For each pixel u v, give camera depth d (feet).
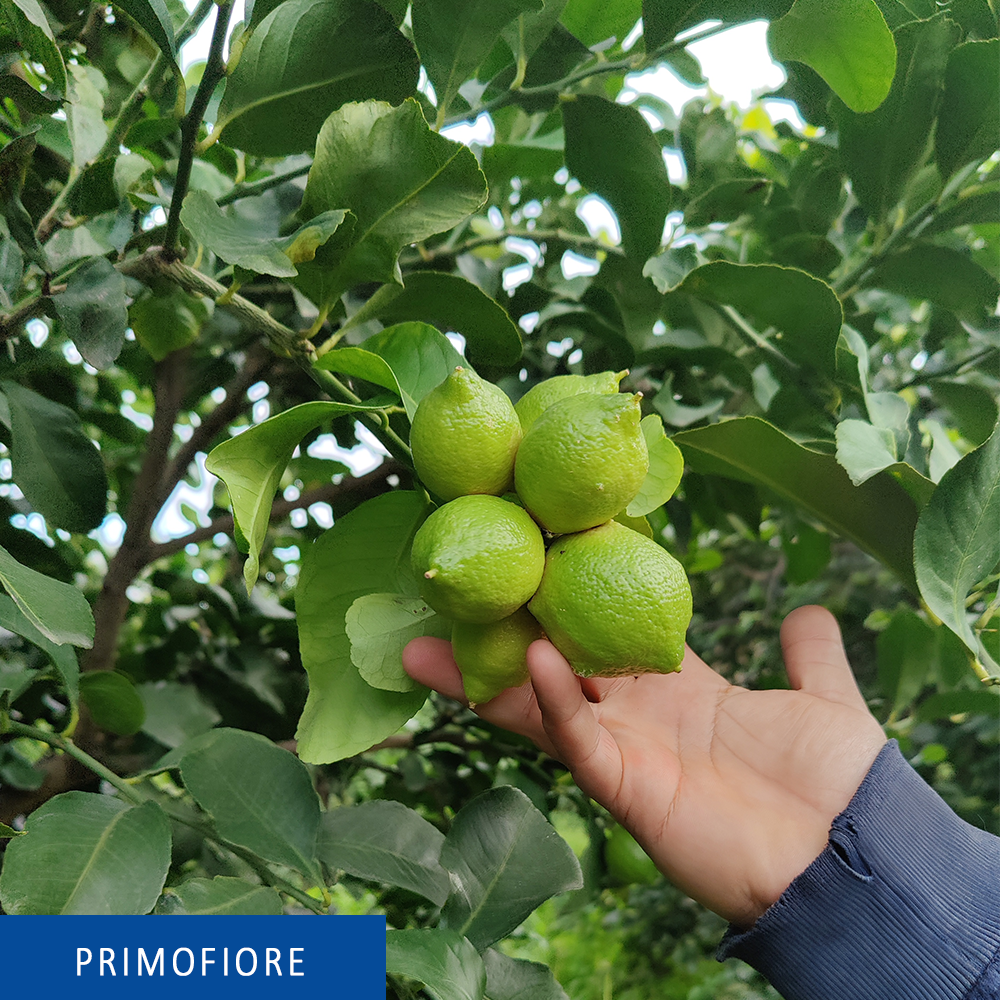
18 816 2.28
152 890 1.44
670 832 1.74
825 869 1.58
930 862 1.57
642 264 2.05
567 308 2.32
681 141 2.36
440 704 3.06
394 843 1.85
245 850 1.74
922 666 2.70
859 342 2.15
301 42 1.55
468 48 1.68
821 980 1.55
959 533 1.68
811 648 2.07
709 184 2.40
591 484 1.35
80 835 1.47
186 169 1.50
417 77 1.65
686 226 2.41
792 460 1.89
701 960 5.75
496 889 1.67
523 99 1.93
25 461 1.85
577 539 1.42
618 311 2.33
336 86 1.62
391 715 1.59
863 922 1.54
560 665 1.41
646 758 1.82
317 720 1.59
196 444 2.73
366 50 1.59
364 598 1.62
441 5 1.62
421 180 1.50
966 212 2.16
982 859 1.57
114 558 2.60
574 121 1.91
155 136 1.99
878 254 2.27
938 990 1.48
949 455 2.00
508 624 1.46
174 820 1.95
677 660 1.38
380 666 1.57
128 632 3.42
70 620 1.41
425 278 1.75
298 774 1.79
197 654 3.02
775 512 3.67
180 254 1.62
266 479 1.47
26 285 1.97
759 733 1.89
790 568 2.89
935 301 2.31
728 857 1.70
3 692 1.63
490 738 2.94
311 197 1.53
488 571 1.33
